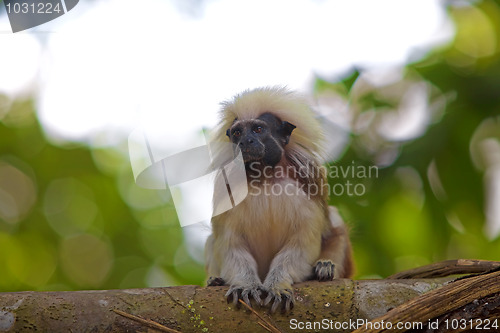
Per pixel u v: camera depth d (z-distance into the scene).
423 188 9.82
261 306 6.45
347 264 8.98
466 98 9.86
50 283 10.91
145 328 5.94
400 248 10.01
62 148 11.11
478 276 5.92
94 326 5.92
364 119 10.29
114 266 10.90
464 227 9.86
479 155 9.73
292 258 7.55
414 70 10.31
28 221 11.08
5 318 5.82
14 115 11.16
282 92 8.72
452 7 10.74
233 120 8.50
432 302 5.71
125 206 11.03
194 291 6.35
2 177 11.02
